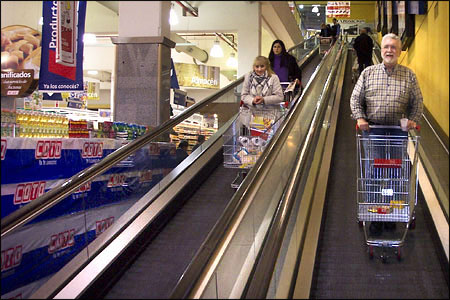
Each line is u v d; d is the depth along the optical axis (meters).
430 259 3.54
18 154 3.59
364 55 11.02
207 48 12.70
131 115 4.96
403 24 7.41
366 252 3.70
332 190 5.02
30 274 3.12
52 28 3.21
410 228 4.04
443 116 4.58
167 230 4.27
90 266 3.43
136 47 4.59
